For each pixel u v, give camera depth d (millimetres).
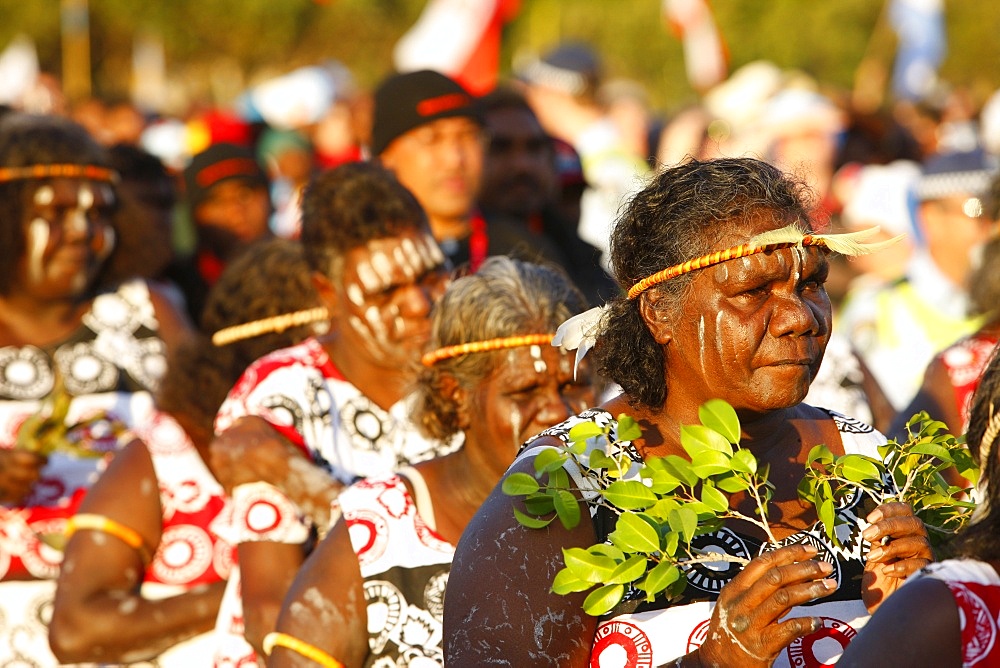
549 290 8430
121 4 60594
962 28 82125
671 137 28250
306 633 7977
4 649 11820
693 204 6328
